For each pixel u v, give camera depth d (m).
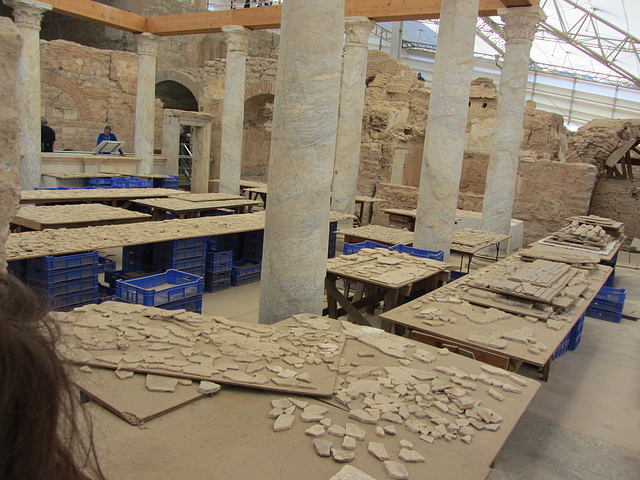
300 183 4.76
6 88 2.41
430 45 35.06
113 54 18.22
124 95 18.72
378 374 3.57
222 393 3.12
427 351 4.08
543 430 4.65
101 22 13.84
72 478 0.85
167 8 22.34
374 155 17.23
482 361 4.38
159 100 20.77
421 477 2.47
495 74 35.00
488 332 4.72
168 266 7.19
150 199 10.30
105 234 6.70
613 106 33.12
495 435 2.93
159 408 2.81
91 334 3.60
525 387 3.61
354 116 11.29
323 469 2.46
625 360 6.64
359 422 2.93
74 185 13.02
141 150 15.45
